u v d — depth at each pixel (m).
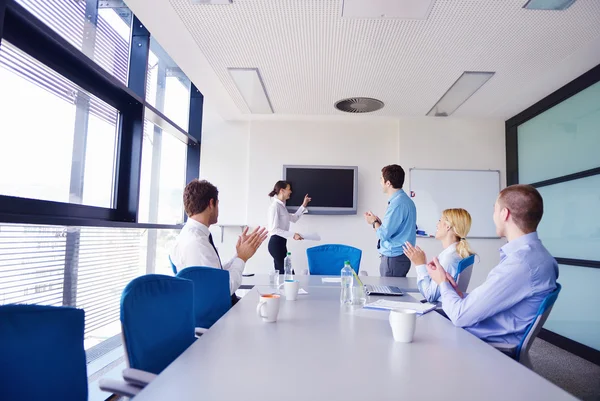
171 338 1.24
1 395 0.77
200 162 4.86
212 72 3.44
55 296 2.22
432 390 0.79
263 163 4.78
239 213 4.79
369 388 0.80
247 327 1.30
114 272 2.91
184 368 0.90
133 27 3.15
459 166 4.66
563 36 2.66
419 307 1.63
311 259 3.32
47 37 1.96
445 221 2.34
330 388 0.79
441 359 0.99
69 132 2.36
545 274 1.39
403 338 1.13
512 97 3.86
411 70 3.22
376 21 2.49
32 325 0.85
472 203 4.62
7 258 1.88
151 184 3.80
